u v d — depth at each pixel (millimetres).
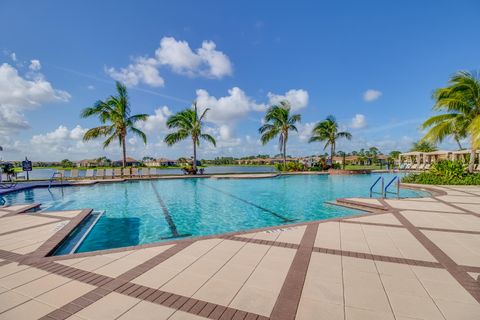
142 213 7383
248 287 2434
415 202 7078
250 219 6723
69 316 2008
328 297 2252
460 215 5441
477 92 12281
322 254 3264
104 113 17234
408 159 32625
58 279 2629
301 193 11203
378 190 12055
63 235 4188
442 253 3285
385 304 2143
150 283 2523
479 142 11312
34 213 5840
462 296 2260
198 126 20328
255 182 15641
